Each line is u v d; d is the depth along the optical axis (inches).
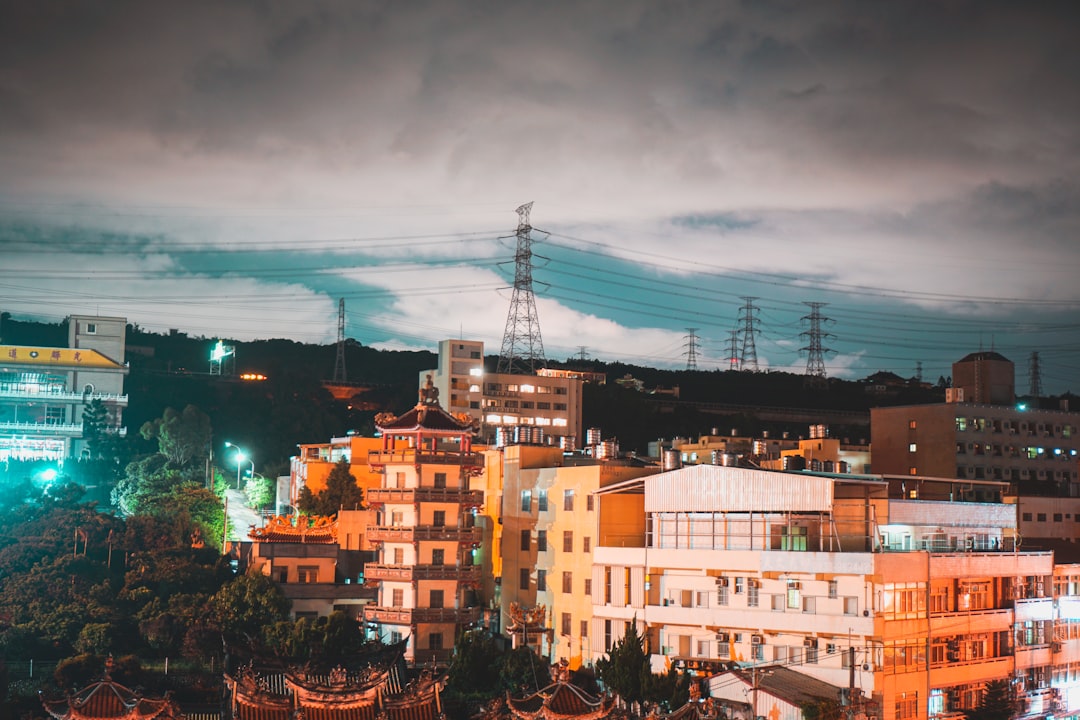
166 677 3959.2
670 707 3425.2
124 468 6756.9
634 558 4222.4
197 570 4845.0
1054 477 7155.5
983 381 7313.0
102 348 7411.4
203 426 6899.6
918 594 3759.8
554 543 4630.9
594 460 4936.0
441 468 4667.8
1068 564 4446.4
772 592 3860.7
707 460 5605.3
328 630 4222.4
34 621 4301.2
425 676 2933.1
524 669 3895.2
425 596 4500.5
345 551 5059.1
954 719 3786.9
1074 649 4352.9
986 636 3991.1
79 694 2731.3
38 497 5339.6
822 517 3823.8
